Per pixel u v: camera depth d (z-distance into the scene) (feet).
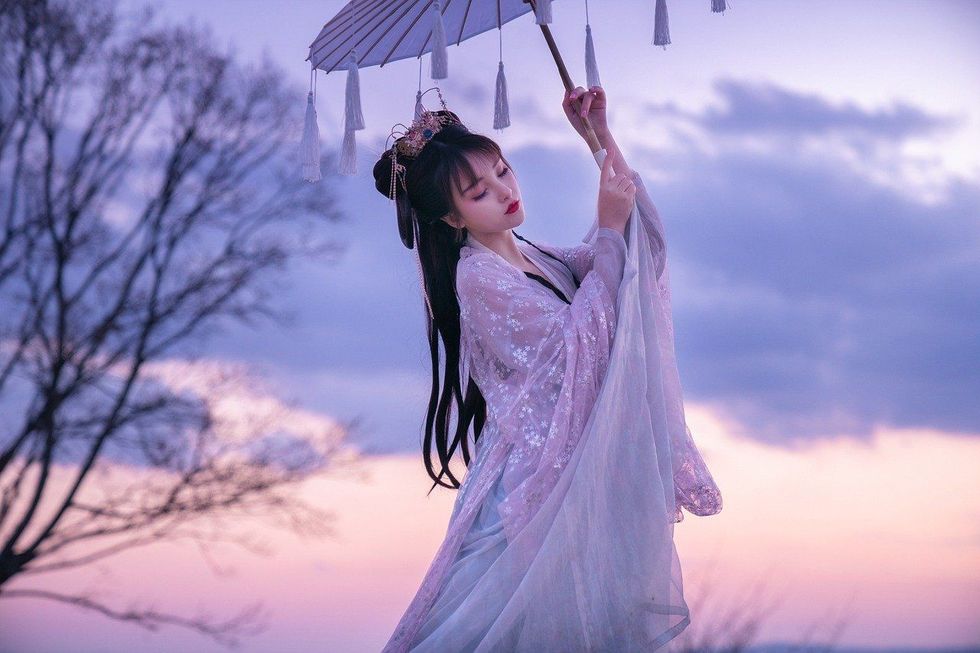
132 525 27.89
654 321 8.05
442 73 7.90
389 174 8.76
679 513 8.16
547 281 8.54
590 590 7.36
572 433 7.72
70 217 28.14
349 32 9.03
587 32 8.46
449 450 8.87
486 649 7.23
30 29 27.68
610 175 8.20
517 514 7.64
